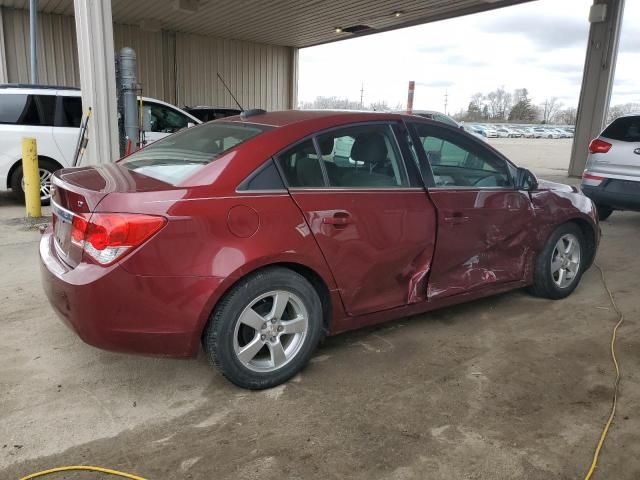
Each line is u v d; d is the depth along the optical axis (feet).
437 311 14.03
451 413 9.37
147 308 8.68
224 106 61.11
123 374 10.46
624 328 13.19
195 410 9.31
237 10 46.91
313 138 10.43
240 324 9.46
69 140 26.73
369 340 12.24
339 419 9.12
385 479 7.70
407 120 11.82
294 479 7.66
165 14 48.93
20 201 26.89
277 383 10.07
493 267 13.21
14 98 25.94
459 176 12.48
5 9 46.29
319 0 43.57
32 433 8.54
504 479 7.76
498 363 11.25
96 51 22.84
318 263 10.04
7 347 11.41
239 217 9.18
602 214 26.40
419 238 11.43
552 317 13.79
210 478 7.64
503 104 280.72
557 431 8.91
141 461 7.95
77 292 8.57
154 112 29.63
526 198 13.47
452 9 46.01
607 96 40.75
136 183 9.37
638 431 8.96
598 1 39.86
